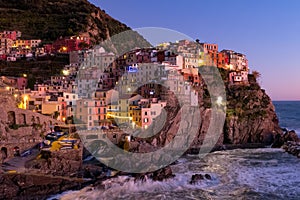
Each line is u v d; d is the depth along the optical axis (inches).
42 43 6264.8
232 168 3009.4
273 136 4650.6
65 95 3814.0
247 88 5270.7
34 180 2210.9
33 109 3501.5
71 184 2315.5
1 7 7760.8
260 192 2315.5
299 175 2768.2
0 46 5994.1
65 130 3309.5
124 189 2309.3
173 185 2449.6
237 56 6363.2
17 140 2787.9
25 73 4931.1
